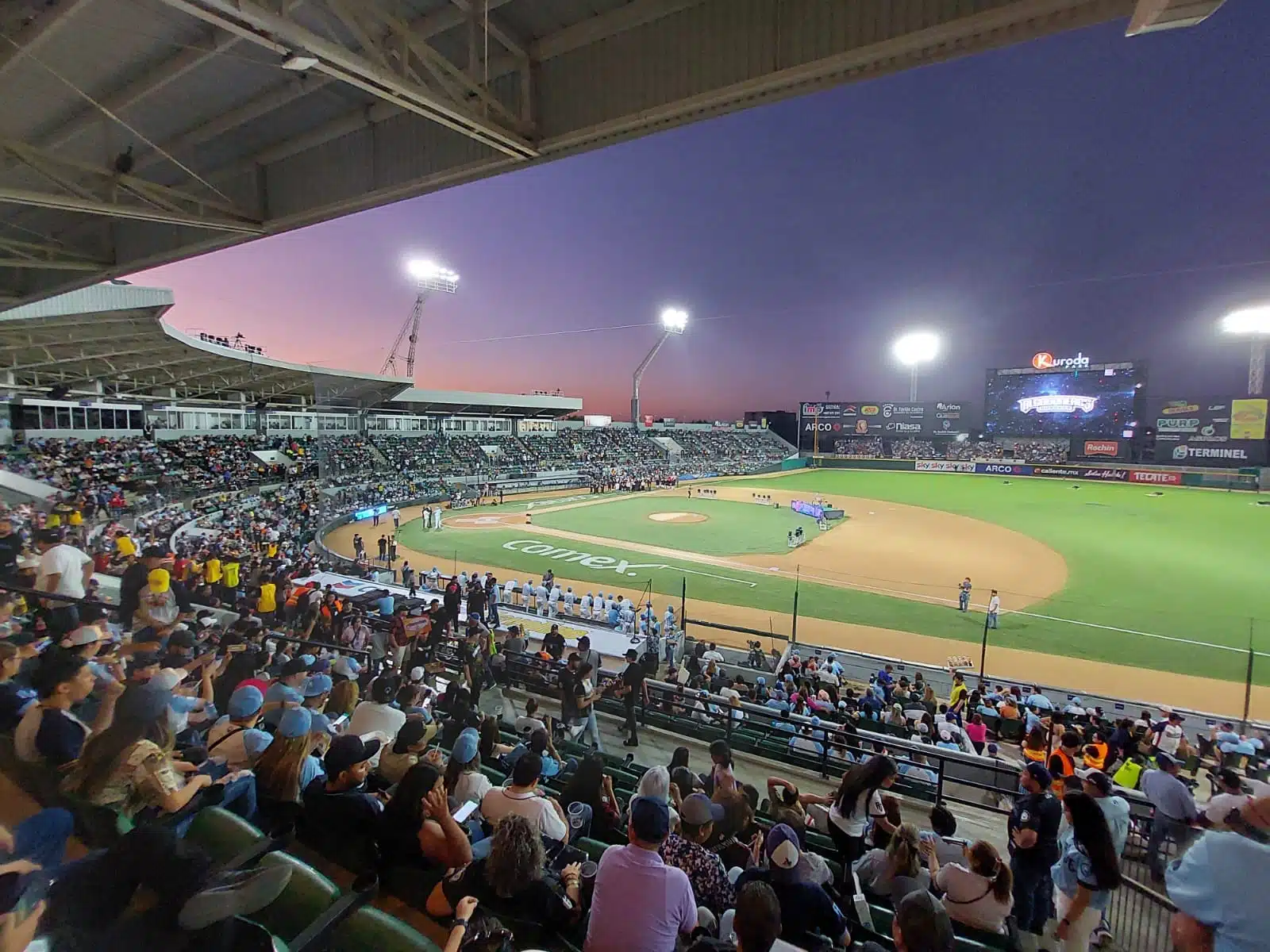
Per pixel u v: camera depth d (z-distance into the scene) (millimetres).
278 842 3336
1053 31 4922
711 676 12266
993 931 4059
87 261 13062
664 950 2906
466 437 61031
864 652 17500
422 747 4773
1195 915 2088
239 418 44844
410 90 5766
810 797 6148
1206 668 16609
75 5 5992
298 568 17484
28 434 25375
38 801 3473
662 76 6477
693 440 88875
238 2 4391
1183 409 68875
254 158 10062
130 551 14383
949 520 40469
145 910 1975
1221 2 3355
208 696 5938
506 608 18328
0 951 1787
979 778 8852
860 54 5434
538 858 3184
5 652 4797
